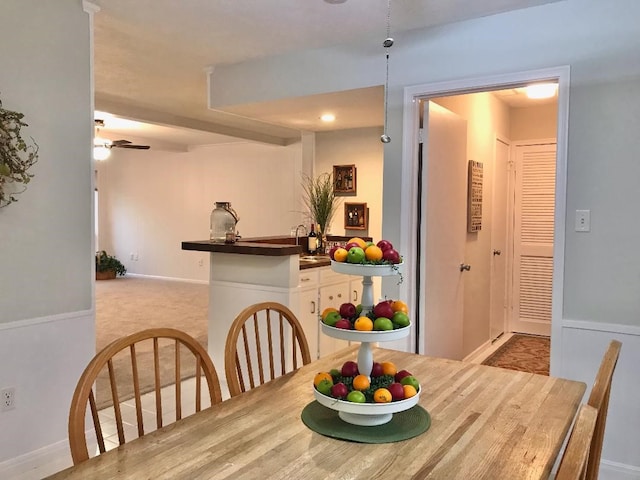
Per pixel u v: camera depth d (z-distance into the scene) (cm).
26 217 255
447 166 369
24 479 251
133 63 394
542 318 554
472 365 204
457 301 398
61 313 272
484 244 487
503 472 121
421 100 332
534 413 156
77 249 279
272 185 799
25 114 253
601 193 266
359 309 156
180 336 162
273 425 146
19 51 250
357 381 145
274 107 414
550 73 278
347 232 596
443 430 143
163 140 825
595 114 267
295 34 330
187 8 288
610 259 265
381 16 297
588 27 268
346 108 420
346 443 135
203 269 895
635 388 260
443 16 297
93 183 286
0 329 246
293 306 368
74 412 127
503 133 533
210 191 873
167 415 332
